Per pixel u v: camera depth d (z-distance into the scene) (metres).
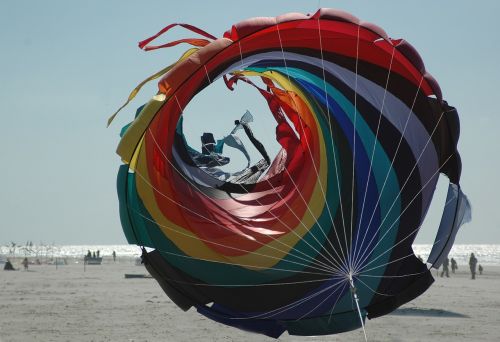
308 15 12.11
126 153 11.62
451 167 12.95
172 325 20.88
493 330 19.80
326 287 14.05
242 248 14.11
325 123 14.78
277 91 15.67
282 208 15.18
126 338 18.34
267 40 12.39
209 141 15.31
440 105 12.63
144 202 12.84
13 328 20.05
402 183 13.80
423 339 18.22
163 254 13.14
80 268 69.06
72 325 20.77
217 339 18.20
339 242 13.98
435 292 34.25
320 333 13.95
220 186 15.39
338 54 13.03
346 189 14.47
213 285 13.56
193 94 12.80
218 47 11.78
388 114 13.51
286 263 14.33
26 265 64.31
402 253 13.72
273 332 13.95
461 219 12.94
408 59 12.41
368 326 20.48
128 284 40.00
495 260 147.38
